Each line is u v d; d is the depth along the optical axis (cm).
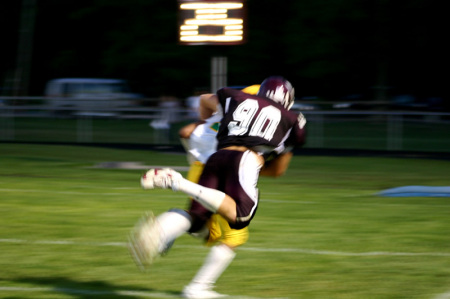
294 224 2216
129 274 1571
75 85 8862
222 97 1366
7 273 1567
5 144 5838
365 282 1500
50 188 3066
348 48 8512
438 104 9856
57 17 11181
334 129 5872
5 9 11412
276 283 1490
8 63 11700
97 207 2522
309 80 9569
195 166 1752
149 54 8956
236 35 4119
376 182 3531
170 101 6744
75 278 1531
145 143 6141
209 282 1297
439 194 2938
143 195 2858
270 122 1326
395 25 8612
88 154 5012
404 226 2186
